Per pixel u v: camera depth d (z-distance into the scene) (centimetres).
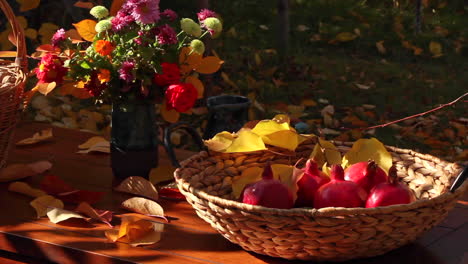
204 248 133
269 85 403
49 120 340
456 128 346
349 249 116
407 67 444
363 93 398
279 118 162
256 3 557
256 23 522
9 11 180
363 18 526
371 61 455
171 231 142
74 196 161
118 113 169
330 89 403
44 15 360
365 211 110
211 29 165
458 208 153
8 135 179
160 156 194
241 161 154
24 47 185
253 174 140
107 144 204
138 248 133
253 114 347
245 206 115
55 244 134
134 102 166
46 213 151
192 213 154
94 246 134
